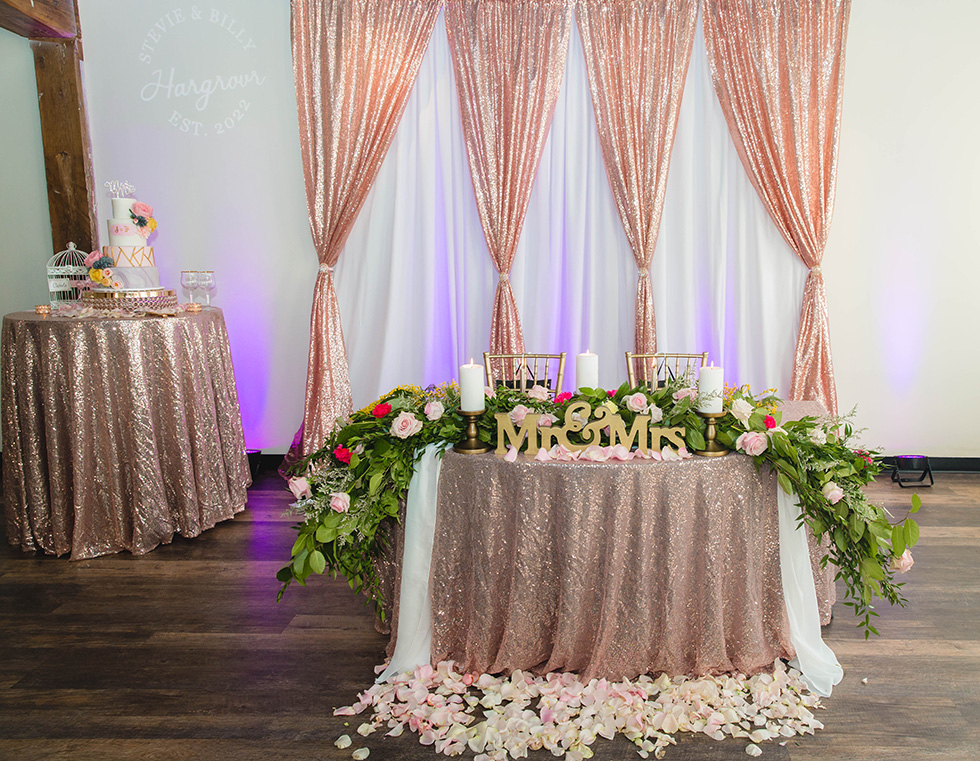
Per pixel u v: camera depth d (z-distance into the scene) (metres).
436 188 4.53
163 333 3.45
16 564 3.35
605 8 4.27
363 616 2.85
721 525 2.23
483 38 4.29
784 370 4.64
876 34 4.34
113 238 3.74
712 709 2.17
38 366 3.35
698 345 4.68
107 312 3.55
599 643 2.22
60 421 3.36
